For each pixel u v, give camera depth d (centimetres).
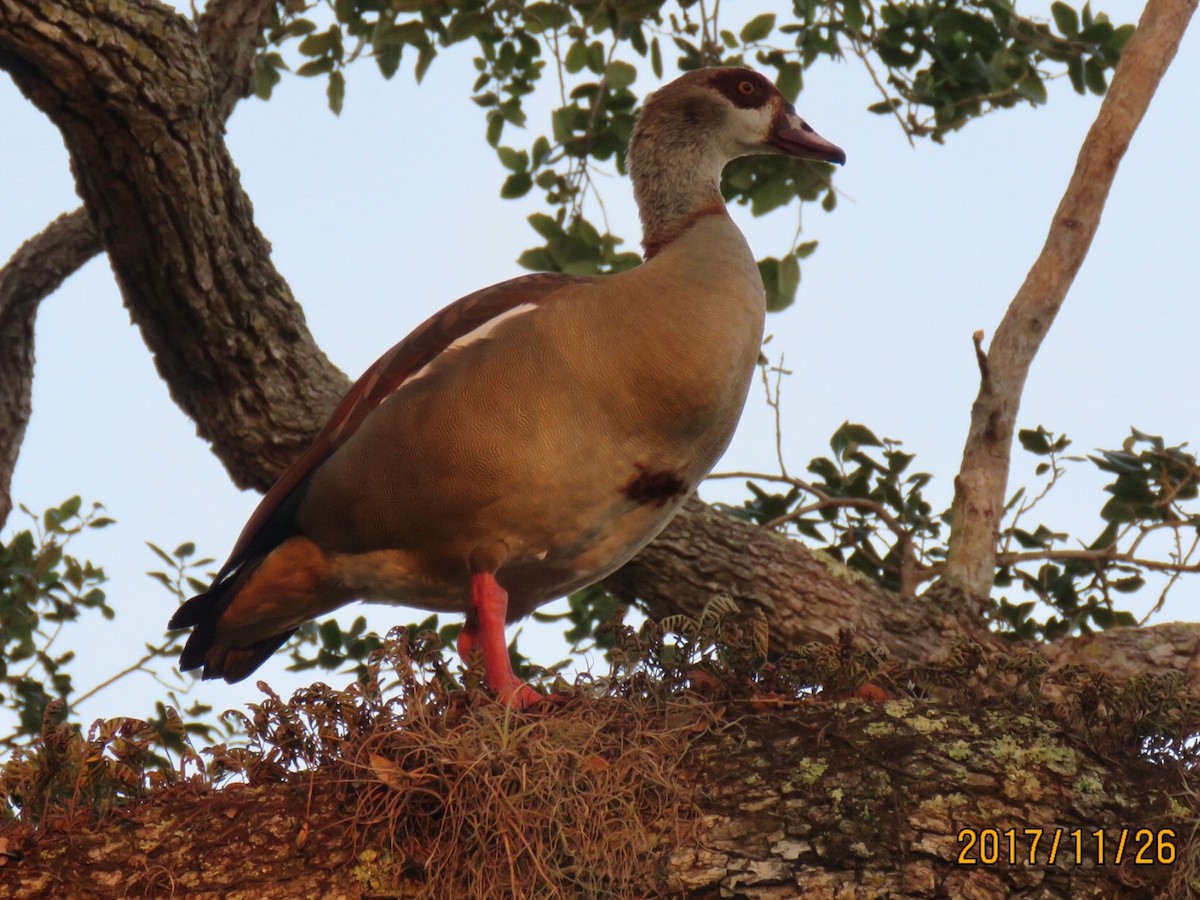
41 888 606
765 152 975
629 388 759
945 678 696
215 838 620
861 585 993
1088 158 1017
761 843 599
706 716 650
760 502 1102
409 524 795
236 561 844
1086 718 645
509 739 609
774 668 679
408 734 612
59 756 640
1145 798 613
